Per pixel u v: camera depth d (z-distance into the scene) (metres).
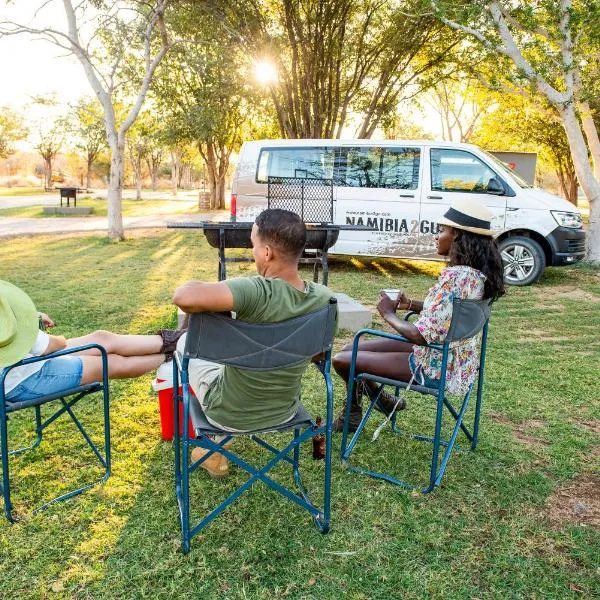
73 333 5.36
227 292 2.04
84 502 2.71
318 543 2.48
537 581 2.29
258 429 2.40
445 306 2.69
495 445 3.43
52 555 2.35
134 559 2.34
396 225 8.98
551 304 7.40
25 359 2.46
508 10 10.88
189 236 14.46
